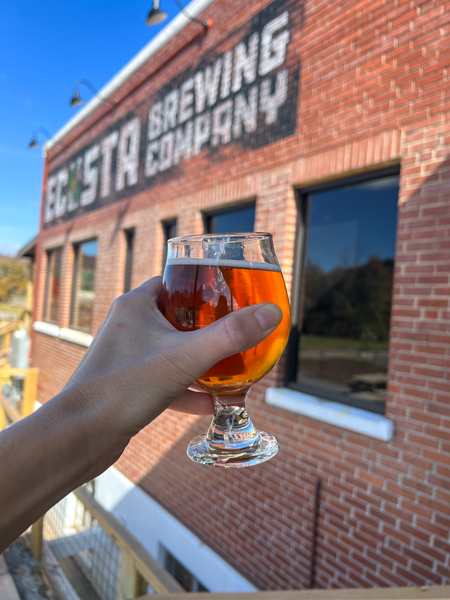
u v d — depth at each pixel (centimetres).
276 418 347
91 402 59
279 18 362
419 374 252
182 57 494
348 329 319
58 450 54
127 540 167
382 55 281
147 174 558
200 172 453
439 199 246
